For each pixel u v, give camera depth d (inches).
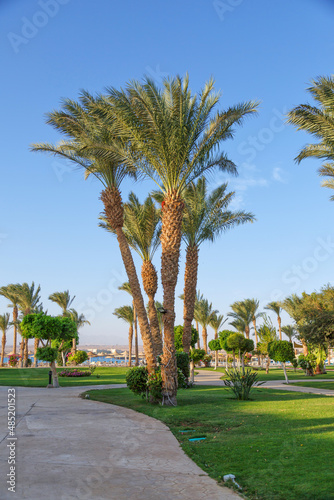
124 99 566.3
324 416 405.7
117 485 194.9
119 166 643.5
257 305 2309.3
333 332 978.7
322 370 1569.9
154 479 206.2
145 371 595.8
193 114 602.9
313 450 255.6
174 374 546.0
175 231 581.6
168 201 591.5
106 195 633.0
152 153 600.4
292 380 1177.4
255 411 456.4
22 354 2333.9
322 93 537.6
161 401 545.0
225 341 1553.9
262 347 1691.7
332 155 627.8
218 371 1833.2
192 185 900.0
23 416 427.2
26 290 2311.8
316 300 1309.1
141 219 888.3
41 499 171.9
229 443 287.3
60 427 357.7
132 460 243.3
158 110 561.6
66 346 2015.3
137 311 605.3
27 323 941.8
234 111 577.0
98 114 594.6
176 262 576.7
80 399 628.7
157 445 286.4
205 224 882.1
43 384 1001.5
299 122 567.8
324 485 189.3
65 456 248.1
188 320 863.7
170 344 553.0
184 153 590.2
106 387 884.6
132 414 452.8
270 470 217.8
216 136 607.2
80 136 633.6
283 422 372.5
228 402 561.3
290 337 2033.7
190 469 225.6
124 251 621.9
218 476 210.8
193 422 391.5
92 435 320.8
